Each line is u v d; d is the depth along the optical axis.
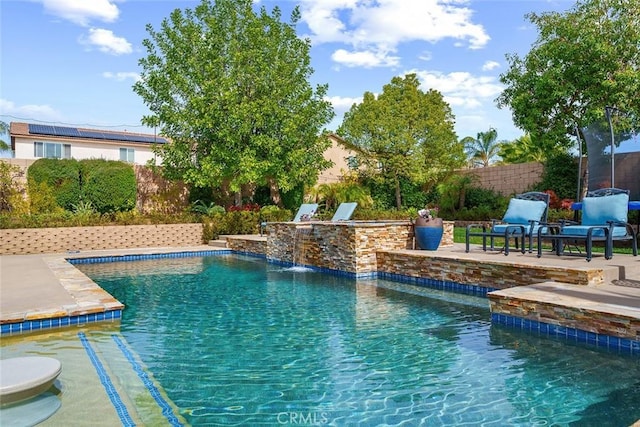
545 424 3.15
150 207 19.67
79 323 5.84
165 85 18.36
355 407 3.46
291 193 21.28
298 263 11.71
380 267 9.85
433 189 26.16
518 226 8.60
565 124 16.16
